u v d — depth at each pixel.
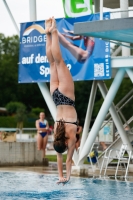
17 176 30.47
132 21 23.12
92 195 22.73
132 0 35.69
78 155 32.44
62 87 16.94
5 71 157.75
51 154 53.34
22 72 34.31
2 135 42.12
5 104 157.50
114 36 26.17
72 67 32.09
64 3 32.72
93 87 33.56
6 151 38.12
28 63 34.09
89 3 31.94
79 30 24.73
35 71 33.84
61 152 17.02
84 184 26.64
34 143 39.09
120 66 30.48
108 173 32.72
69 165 17.17
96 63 31.20
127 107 80.81
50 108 33.56
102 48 31.03
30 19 34.25
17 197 22.33
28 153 38.75
